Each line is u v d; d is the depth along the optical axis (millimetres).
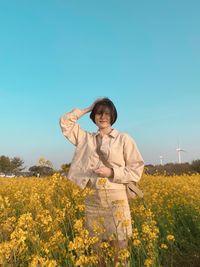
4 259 1510
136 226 2324
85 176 1800
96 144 1823
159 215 2709
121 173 1715
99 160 1794
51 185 2402
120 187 1756
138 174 1746
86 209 1805
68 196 2436
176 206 3104
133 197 1831
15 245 1527
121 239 1724
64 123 1850
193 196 3377
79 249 1495
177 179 4938
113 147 1763
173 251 2432
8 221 1998
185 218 2926
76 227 1560
